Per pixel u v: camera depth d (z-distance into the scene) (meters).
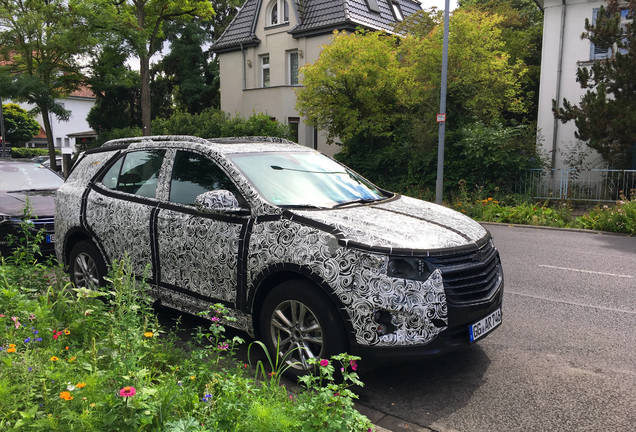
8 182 9.12
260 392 2.97
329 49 18.38
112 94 33.16
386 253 3.42
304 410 2.49
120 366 2.74
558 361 4.27
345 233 3.56
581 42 17.36
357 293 3.39
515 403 3.55
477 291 3.66
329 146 25.16
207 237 4.23
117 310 3.53
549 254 9.06
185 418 2.47
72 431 2.26
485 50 17.08
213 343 3.60
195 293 4.36
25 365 2.74
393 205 4.50
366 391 3.74
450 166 17.17
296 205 4.11
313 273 3.54
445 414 3.41
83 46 25.20
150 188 4.91
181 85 33.16
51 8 24.62
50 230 7.63
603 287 6.68
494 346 4.60
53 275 5.33
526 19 24.75
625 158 15.34
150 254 4.71
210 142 4.78
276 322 3.86
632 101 13.81
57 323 3.71
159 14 27.66
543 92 18.16
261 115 22.42
